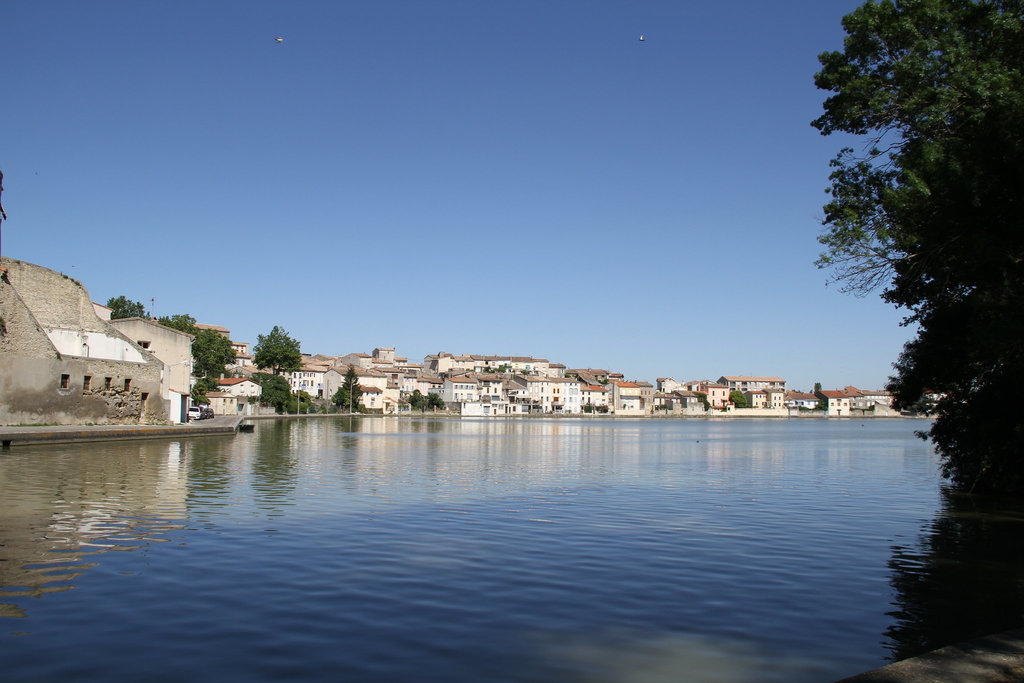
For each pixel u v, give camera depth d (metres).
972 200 18.38
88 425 51.78
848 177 24.25
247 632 9.45
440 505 22.08
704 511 22.19
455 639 9.42
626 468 38.97
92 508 18.84
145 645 8.84
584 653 9.01
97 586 11.41
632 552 15.34
